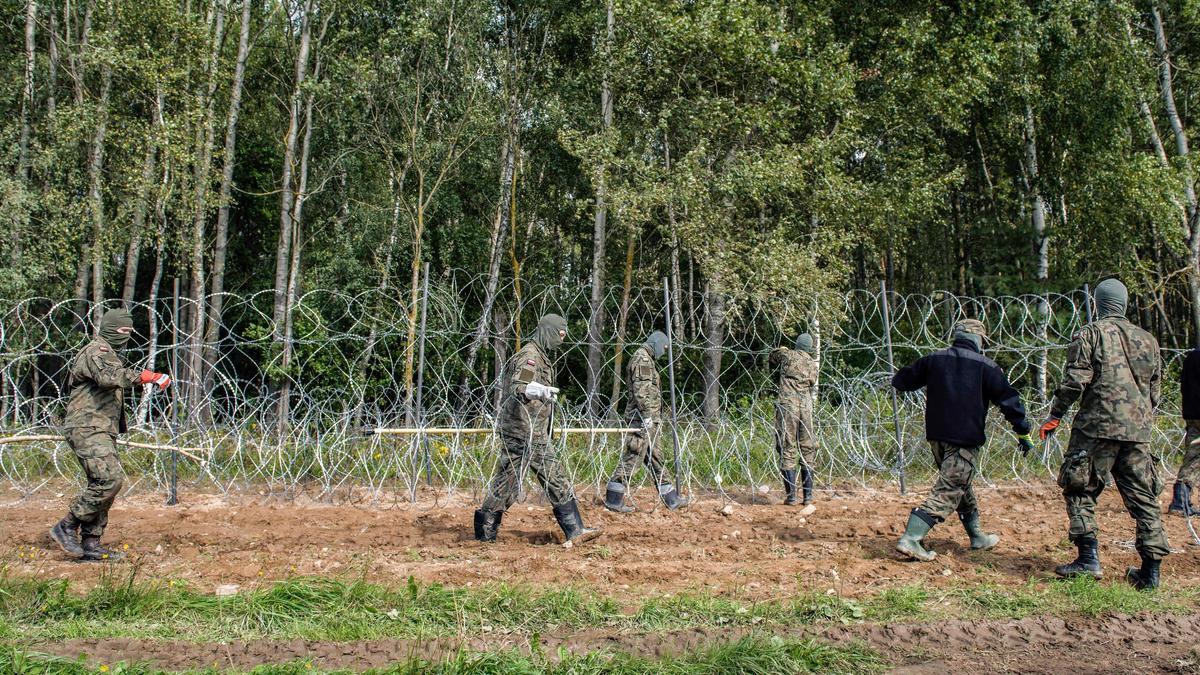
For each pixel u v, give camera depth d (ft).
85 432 21.65
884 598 17.76
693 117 54.13
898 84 54.80
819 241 53.78
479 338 34.86
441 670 13.65
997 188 69.00
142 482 31.45
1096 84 59.41
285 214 54.34
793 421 28.91
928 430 21.68
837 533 24.39
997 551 22.09
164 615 16.90
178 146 47.96
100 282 49.85
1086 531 19.38
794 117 55.31
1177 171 55.83
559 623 16.49
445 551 22.29
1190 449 26.30
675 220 55.83
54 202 48.39
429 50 57.72
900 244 65.67
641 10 52.19
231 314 65.31
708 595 17.87
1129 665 14.73
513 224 63.00
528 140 67.31
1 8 56.39
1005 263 67.36
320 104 59.52
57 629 15.93
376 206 61.77
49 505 28.76
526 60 64.90
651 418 27.63
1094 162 59.62
